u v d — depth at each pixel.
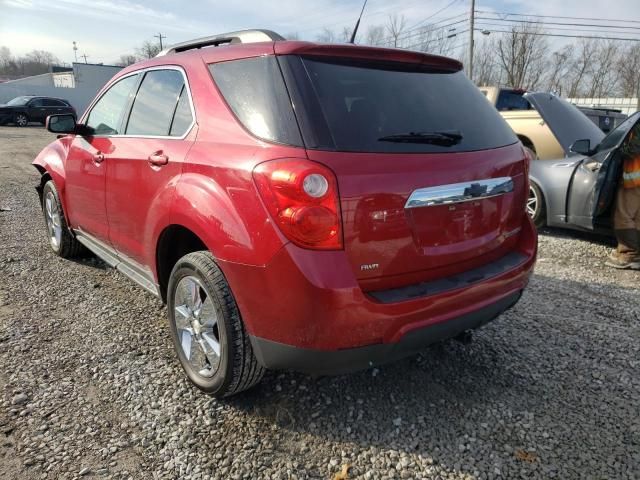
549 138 8.46
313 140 2.15
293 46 2.37
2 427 2.51
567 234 6.52
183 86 2.96
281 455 2.36
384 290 2.27
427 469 2.29
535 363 3.19
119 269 3.73
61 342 3.36
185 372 2.88
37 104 26.17
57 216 4.89
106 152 3.58
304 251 2.08
